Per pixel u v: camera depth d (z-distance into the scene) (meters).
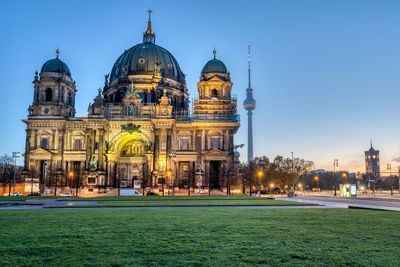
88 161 110.81
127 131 114.12
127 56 137.38
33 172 112.88
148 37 150.50
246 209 37.94
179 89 138.62
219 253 14.25
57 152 114.25
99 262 12.82
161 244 15.98
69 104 123.81
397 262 12.99
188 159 115.69
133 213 32.34
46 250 14.74
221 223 23.59
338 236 18.20
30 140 114.94
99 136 112.25
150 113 120.50
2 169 143.62
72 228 21.12
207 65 125.62
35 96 118.06
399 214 30.69
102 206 44.22
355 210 36.03
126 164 122.94
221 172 116.06
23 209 39.97
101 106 114.06
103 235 18.41
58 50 126.06
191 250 14.77
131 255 13.89
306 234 18.81
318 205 45.91
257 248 15.20
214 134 117.75
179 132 118.50
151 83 130.00
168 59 140.12
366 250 14.90
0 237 17.83
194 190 113.56
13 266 12.36
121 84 130.88
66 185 112.81
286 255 13.98
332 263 12.87
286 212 33.22
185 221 24.88
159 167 112.94
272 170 151.88
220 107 121.44
